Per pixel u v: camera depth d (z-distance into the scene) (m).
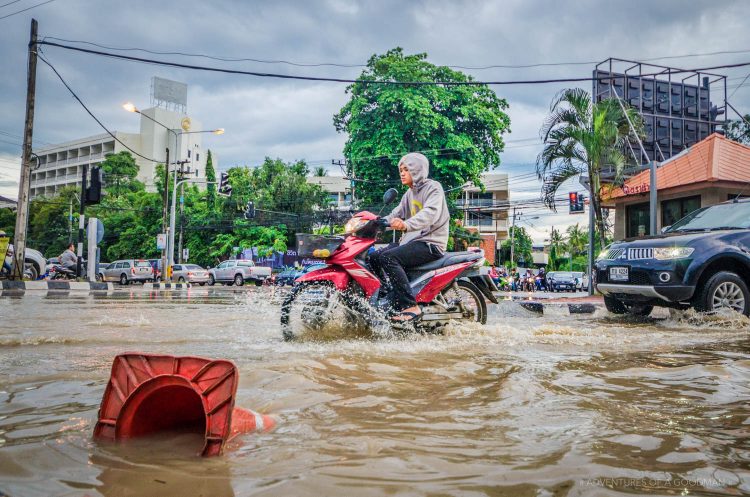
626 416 1.94
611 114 14.59
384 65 30.56
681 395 2.32
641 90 21.03
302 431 1.70
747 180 14.88
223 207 40.62
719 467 1.42
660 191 16.14
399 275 4.45
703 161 15.55
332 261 4.39
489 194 55.62
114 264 32.00
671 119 21.48
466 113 30.25
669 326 5.84
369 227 4.47
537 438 1.66
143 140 89.81
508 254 59.44
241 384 2.38
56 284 14.91
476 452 1.51
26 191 15.14
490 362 3.14
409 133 30.17
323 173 59.97
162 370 1.59
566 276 34.16
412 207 5.01
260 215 38.50
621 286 6.61
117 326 4.92
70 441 1.57
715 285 6.08
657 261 6.21
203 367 1.52
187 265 30.98
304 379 2.48
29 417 1.83
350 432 1.70
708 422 1.88
